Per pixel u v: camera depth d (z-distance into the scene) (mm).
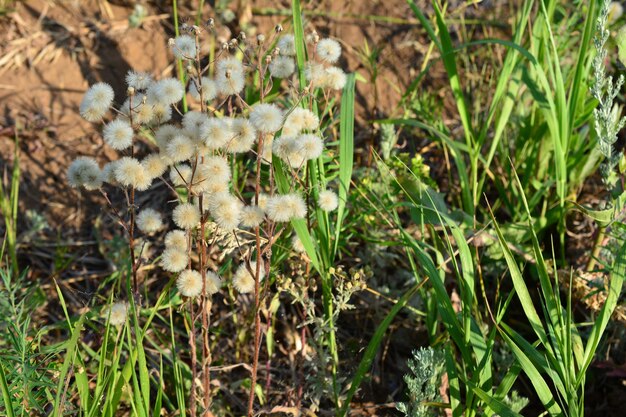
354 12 1430
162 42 1358
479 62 1378
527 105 1286
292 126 983
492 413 996
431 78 1365
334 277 1098
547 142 1204
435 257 1163
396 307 1000
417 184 1152
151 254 1210
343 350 1139
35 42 1344
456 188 1265
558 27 1289
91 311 1062
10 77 1323
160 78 1335
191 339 996
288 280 1038
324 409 1099
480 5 1425
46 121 1298
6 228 1197
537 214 1207
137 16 1351
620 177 1086
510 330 998
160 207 1256
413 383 1028
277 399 1104
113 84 1331
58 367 1022
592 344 991
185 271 962
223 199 936
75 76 1332
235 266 1157
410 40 1403
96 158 1278
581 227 1196
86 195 1263
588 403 1104
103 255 1216
